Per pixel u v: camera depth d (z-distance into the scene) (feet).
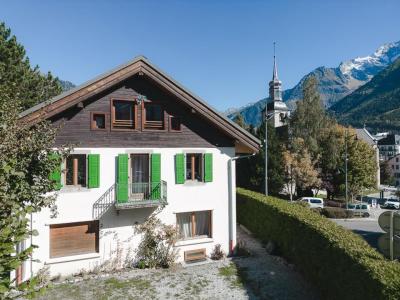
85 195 46.50
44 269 43.37
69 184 46.73
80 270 46.11
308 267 42.91
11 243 17.13
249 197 71.97
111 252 47.85
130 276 45.52
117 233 48.29
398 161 412.36
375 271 25.99
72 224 46.44
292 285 42.24
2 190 19.17
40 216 43.88
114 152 48.34
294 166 158.10
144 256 49.62
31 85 74.33
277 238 55.62
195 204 53.57
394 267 26.63
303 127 171.22
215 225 54.95
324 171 179.22
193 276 45.70
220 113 53.42
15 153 21.90
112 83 46.73
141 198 50.42
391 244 26.04
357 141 181.37
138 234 49.60
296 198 174.19
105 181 47.67
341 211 125.59
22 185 22.30
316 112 169.68
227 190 56.03
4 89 26.18
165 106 52.03
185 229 54.19
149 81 50.88
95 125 48.14
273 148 156.76
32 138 24.31
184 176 52.80
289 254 50.72
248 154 60.44
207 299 38.73
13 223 18.16
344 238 36.04
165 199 50.08
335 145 169.37
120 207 46.50
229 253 55.67
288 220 50.96
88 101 47.09
